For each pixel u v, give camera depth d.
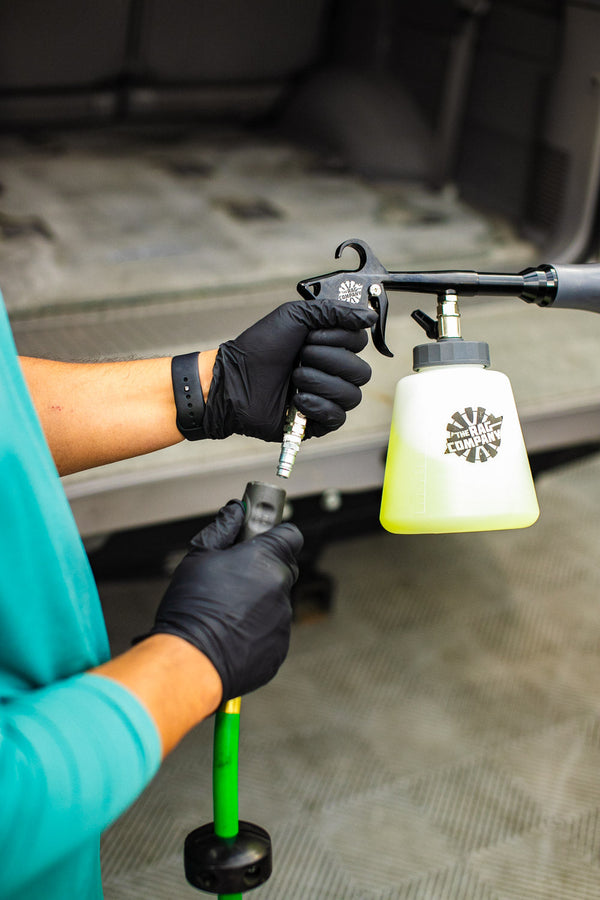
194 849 0.74
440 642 2.14
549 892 1.59
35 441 0.68
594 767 1.84
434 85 2.94
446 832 1.69
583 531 2.55
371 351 1.99
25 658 0.69
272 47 3.34
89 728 0.58
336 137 3.21
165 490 1.58
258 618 0.67
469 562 2.41
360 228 2.65
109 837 1.66
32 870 0.55
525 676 2.06
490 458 0.73
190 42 3.20
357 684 2.02
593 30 2.20
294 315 0.79
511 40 2.54
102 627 0.77
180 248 2.45
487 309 2.24
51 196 2.76
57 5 2.94
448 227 2.67
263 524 0.74
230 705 0.72
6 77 3.06
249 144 3.35
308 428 0.85
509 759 1.85
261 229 2.62
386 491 0.76
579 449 2.10
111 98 3.27
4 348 0.66
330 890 1.57
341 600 2.26
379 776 1.80
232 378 0.84
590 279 0.74
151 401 0.88
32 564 0.67
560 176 2.43
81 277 2.23
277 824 1.69
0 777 0.53
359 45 3.27
